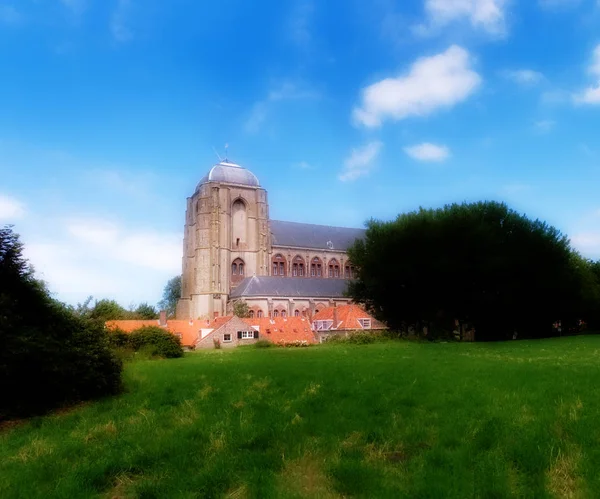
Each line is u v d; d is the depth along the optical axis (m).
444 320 61.66
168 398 14.08
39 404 14.09
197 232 109.00
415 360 24.23
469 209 59.16
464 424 9.47
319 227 125.81
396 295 61.97
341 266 121.12
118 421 11.14
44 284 15.21
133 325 70.19
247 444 8.66
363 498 6.39
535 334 68.25
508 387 13.71
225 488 6.86
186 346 71.25
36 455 8.71
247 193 113.56
